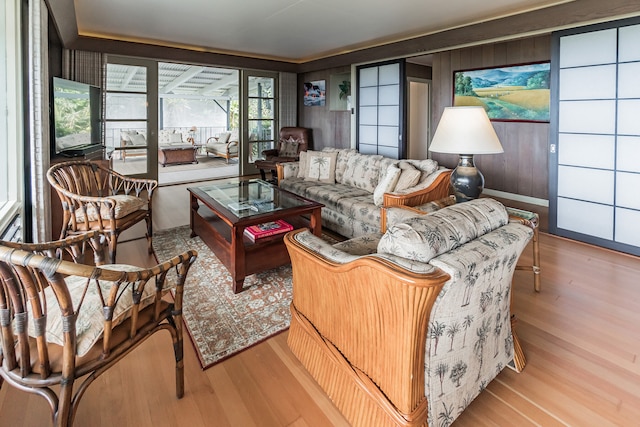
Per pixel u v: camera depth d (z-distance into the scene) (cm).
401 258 117
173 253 320
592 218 345
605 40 321
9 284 101
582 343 192
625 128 315
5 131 255
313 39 529
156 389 160
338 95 693
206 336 199
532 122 482
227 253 262
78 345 117
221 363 178
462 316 127
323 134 738
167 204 504
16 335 111
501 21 397
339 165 436
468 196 238
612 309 225
